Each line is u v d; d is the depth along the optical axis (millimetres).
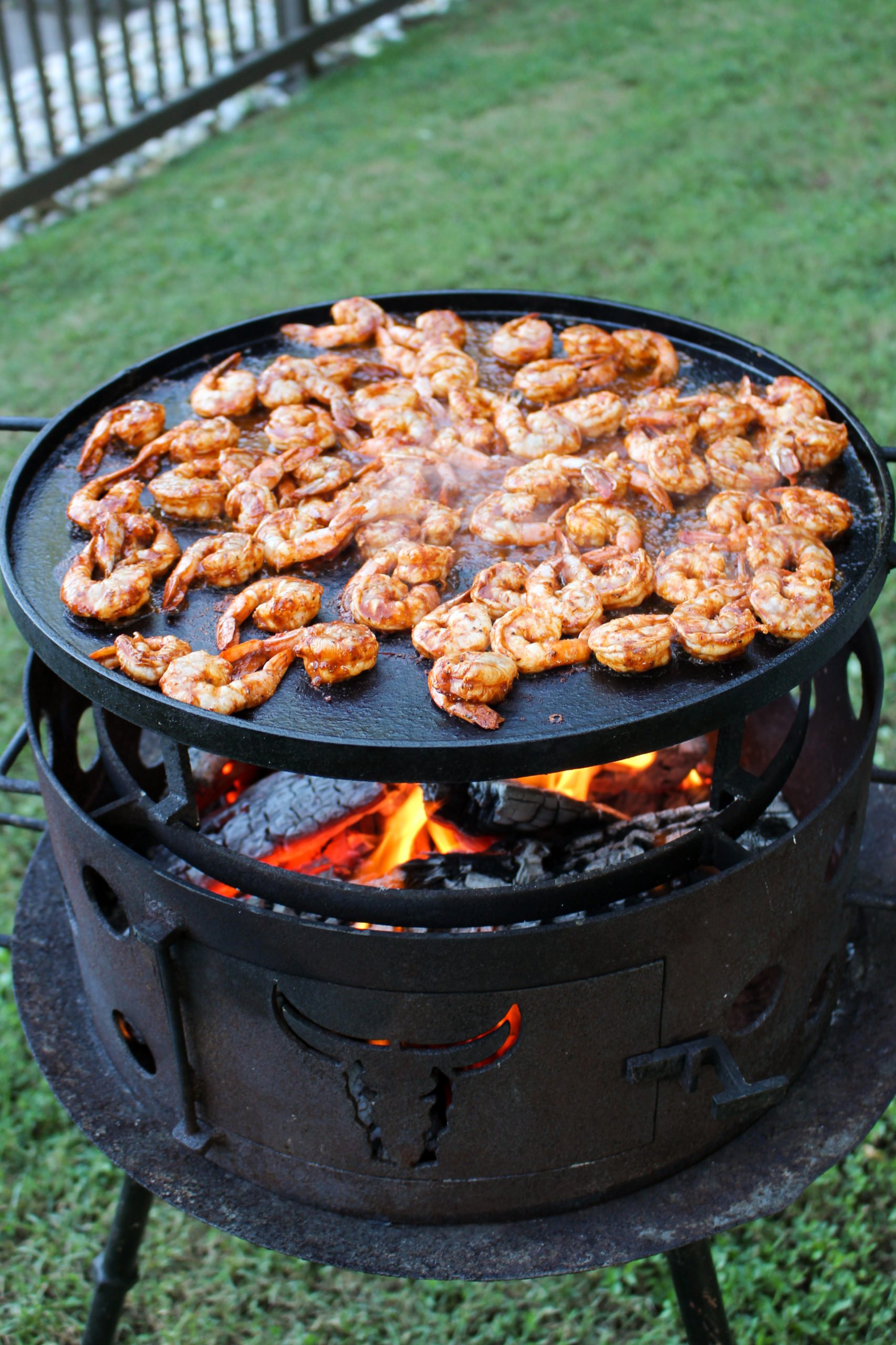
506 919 1513
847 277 5301
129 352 5156
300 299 5441
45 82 6328
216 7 8531
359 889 1497
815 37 7871
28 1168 2572
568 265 5566
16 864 3160
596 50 7980
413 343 2178
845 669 2195
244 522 1717
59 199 6832
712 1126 1725
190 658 1451
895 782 2035
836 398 1971
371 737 1404
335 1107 1594
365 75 7949
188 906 1503
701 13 8414
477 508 1743
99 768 2285
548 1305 2361
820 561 1598
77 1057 1942
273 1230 1698
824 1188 2459
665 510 1777
